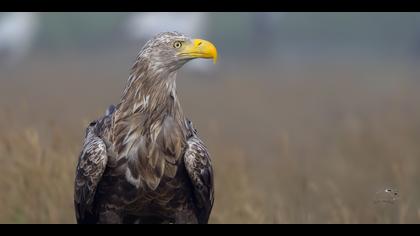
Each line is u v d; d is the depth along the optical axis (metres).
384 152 15.57
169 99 8.02
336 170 14.80
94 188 7.98
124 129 7.97
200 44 8.02
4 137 11.01
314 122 24.77
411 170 13.52
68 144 11.05
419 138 16.98
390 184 13.37
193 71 38.72
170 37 8.04
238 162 11.91
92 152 7.95
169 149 7.98
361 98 31.78
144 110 7.96
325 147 18.89
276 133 21.98
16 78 38.84
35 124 12.94
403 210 11.05
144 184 7.98
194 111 26.95
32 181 10.76
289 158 14.21
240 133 22.30
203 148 8.16
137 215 8.23
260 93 32.75
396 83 37.97
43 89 32.69
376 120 18.94
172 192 8.09
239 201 11.14
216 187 11.35
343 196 12.84
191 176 8.05
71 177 10.84
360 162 15.18
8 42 46.88
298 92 33.62
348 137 16.80
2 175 10.89
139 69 8.02
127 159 7.94
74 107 24.23
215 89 34.91
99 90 32.62
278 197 12.05
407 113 23.81
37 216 10.69
